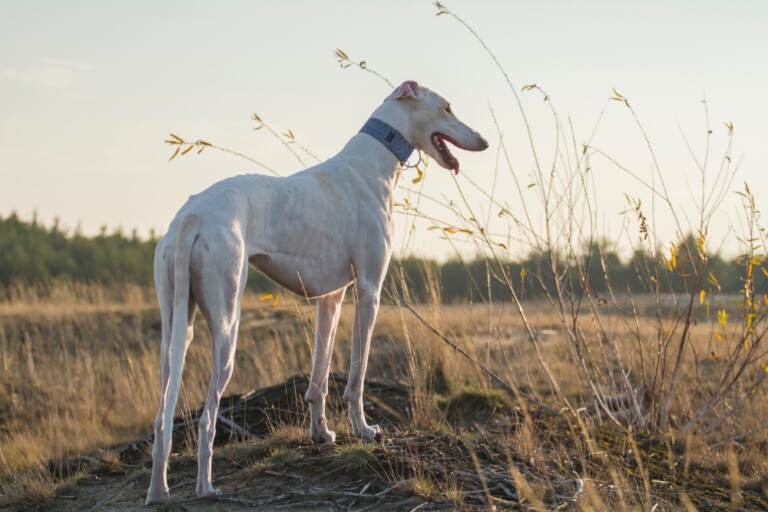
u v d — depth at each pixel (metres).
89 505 5.46
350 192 5.86
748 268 7.07
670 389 7.22
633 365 8.64
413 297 8.61
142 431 8.34
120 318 13.41
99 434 8.17
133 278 26.50
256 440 6.43
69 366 10.86
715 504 5.46
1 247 28.39
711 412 7.51
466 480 5.21
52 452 7.43
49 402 9.41
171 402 4.83
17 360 11.05
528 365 9.25
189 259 4.87
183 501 5.02
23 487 5.93
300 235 5.52
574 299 8.12
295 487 5.21
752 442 6.91
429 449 5.68
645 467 6.07
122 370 10.84
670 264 7.22
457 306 11.65
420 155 6.50
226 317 4.95
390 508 4.82
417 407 6.75
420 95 6.29
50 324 12.88
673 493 5.57
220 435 7.10
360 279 5.84
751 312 7.07
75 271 27.75
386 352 10.74
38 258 27.31
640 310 8.94
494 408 7.45
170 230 5.08
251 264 5.52
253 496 5.11
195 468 5.92
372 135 6.16
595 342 9.75
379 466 5.35
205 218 4.95
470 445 5.75
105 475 6.31
